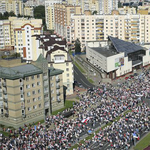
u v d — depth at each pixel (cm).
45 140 16150
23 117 18825
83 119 18562
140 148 15825
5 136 17288
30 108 19200
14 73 18425
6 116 18762
